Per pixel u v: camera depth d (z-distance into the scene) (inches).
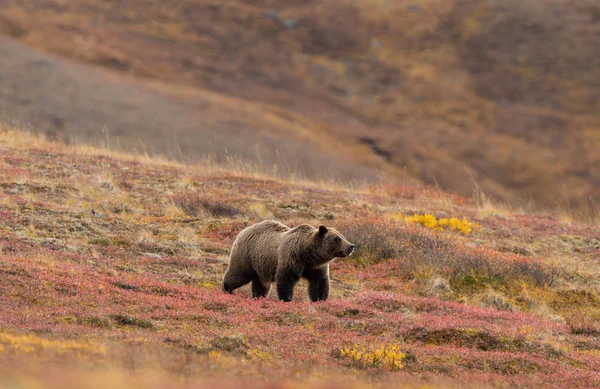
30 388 222.5
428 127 2915.8
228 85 2950.3
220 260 661.9
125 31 3275.1
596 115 3132.4
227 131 2241.6
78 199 799.7
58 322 422.6
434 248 734.5
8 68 2326.5
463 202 1096.2
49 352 315.0
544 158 2696.9
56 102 2110.0
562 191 2420.0
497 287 698.2
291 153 2146.9
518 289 700.0
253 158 2010.3
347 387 311.6
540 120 3031.5
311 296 567.2
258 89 3019.2
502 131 2962.6
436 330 502.3
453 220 876.6
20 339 339.0
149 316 463.8
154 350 362.3
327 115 2856.8
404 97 3191.4
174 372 311.1
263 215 825.5
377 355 429.1
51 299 462.0
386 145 2549.2
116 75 2632.9
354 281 681.6
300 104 2940.5
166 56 3088.1
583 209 2231.8
